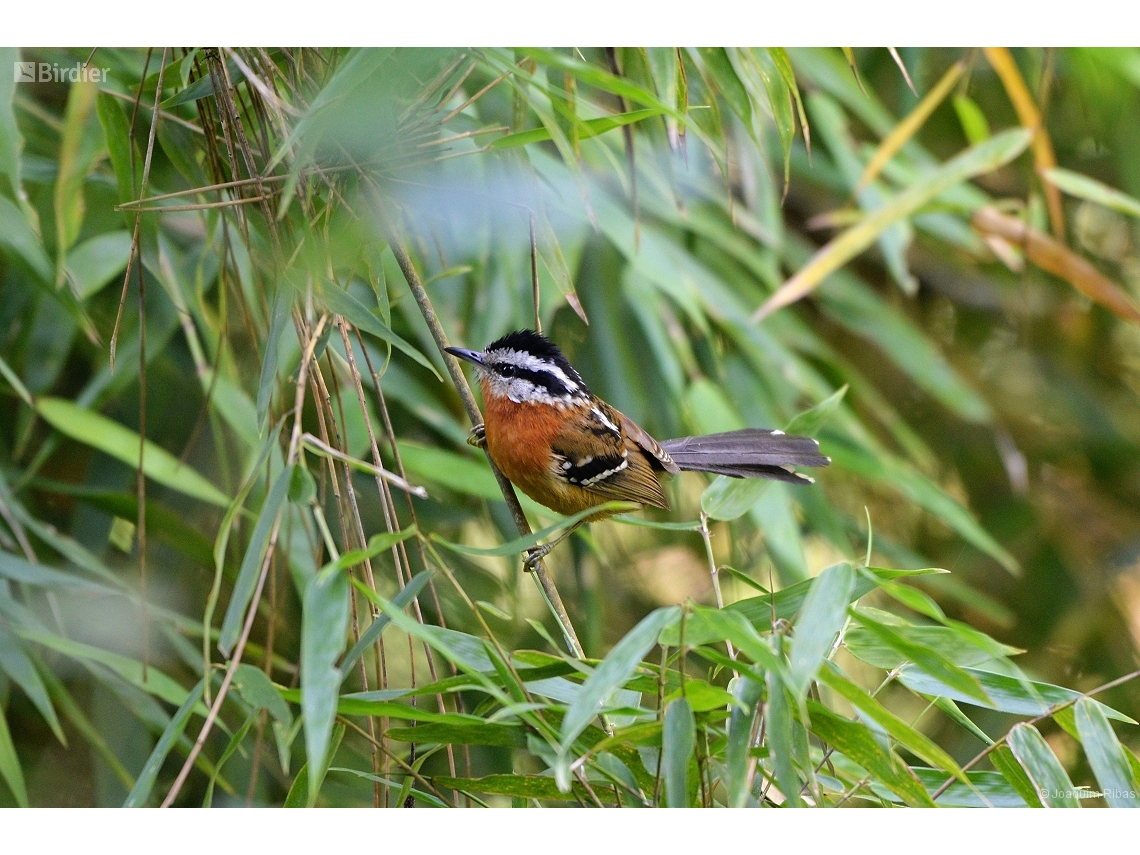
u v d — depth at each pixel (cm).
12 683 895
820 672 454
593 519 766
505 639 968
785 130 648
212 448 967
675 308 1045
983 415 1156
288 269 526
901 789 469
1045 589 1305
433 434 1025
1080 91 1102
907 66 1084
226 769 832
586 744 517
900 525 1327
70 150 629
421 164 570
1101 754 484
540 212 623
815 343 1092
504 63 537
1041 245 1053
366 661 952
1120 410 1395
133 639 830
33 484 845
